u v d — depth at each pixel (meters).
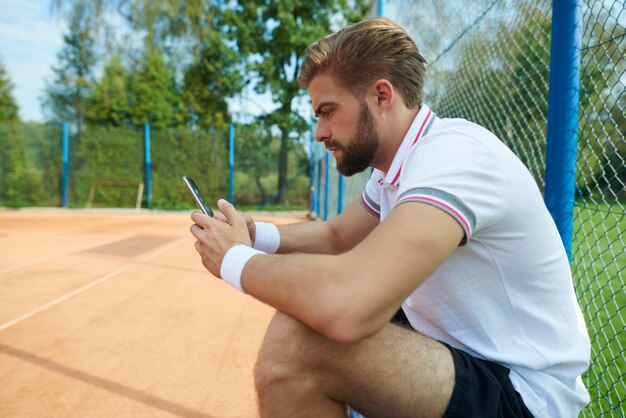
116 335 2.79
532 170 1.57
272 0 15.72
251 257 0.96
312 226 1.54
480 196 0.87
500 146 0.96
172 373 2.25
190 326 2.97
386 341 0.91
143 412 1.88
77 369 2.29
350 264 0.83
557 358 0.99
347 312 0.79
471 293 0.99
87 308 3.35
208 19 15.73
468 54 2.16
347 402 0.93
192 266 4.99
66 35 17.94
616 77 1.16
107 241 6.96
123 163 12.89
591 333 1.54
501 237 0.94
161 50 16.27
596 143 1.22
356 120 1.07
